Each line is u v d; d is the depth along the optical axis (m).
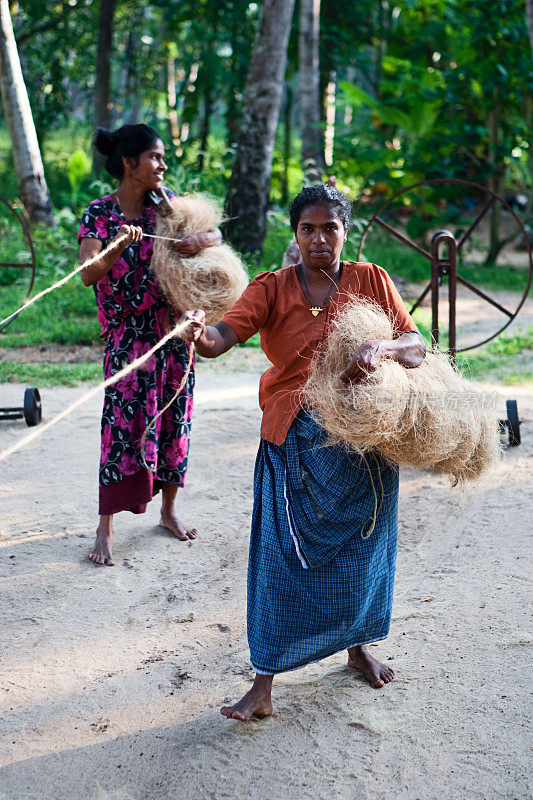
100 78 17.84
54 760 2.70
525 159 17.66
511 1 14.16
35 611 3.62
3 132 29.78
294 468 2.73
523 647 3.25
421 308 11.48
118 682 3.12
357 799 2.49
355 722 2.83
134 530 4.48
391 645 3.33
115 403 3.96
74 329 9.32
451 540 4.28
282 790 2.54
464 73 14.76
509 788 2.50
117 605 3.68
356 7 18.61
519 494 4.79
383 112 15.26
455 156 15.23
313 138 15.63
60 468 5.34
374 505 2.77
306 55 15.26
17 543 4.29
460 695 2.97
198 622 3.54
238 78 18.42
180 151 18.00
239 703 2.85
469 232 6.05
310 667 3.23
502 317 10.86
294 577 2.74
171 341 4.04
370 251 14.80
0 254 12.20
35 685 3.10
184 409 4.13
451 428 2.79
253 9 19.19
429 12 18.19
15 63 12.11
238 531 4.47
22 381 7.39
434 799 2.48
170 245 3.90
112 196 3.99
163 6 19.58
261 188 11.45
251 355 8.65
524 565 3.94
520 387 7.10
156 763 2.68
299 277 2.83
